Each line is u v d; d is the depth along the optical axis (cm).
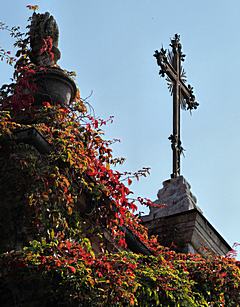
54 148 1065
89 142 1141
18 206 1009
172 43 1560
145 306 1015
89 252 988
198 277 1122
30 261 945
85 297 952
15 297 955
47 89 1204
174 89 1530
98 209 1084
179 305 1038
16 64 1234
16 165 1029
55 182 1030
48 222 1012
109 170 1112
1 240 998
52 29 1288
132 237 1127
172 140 1491
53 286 949
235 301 1124
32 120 1143
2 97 1188
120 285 969
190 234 1309
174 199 1385
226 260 1152
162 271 1045
